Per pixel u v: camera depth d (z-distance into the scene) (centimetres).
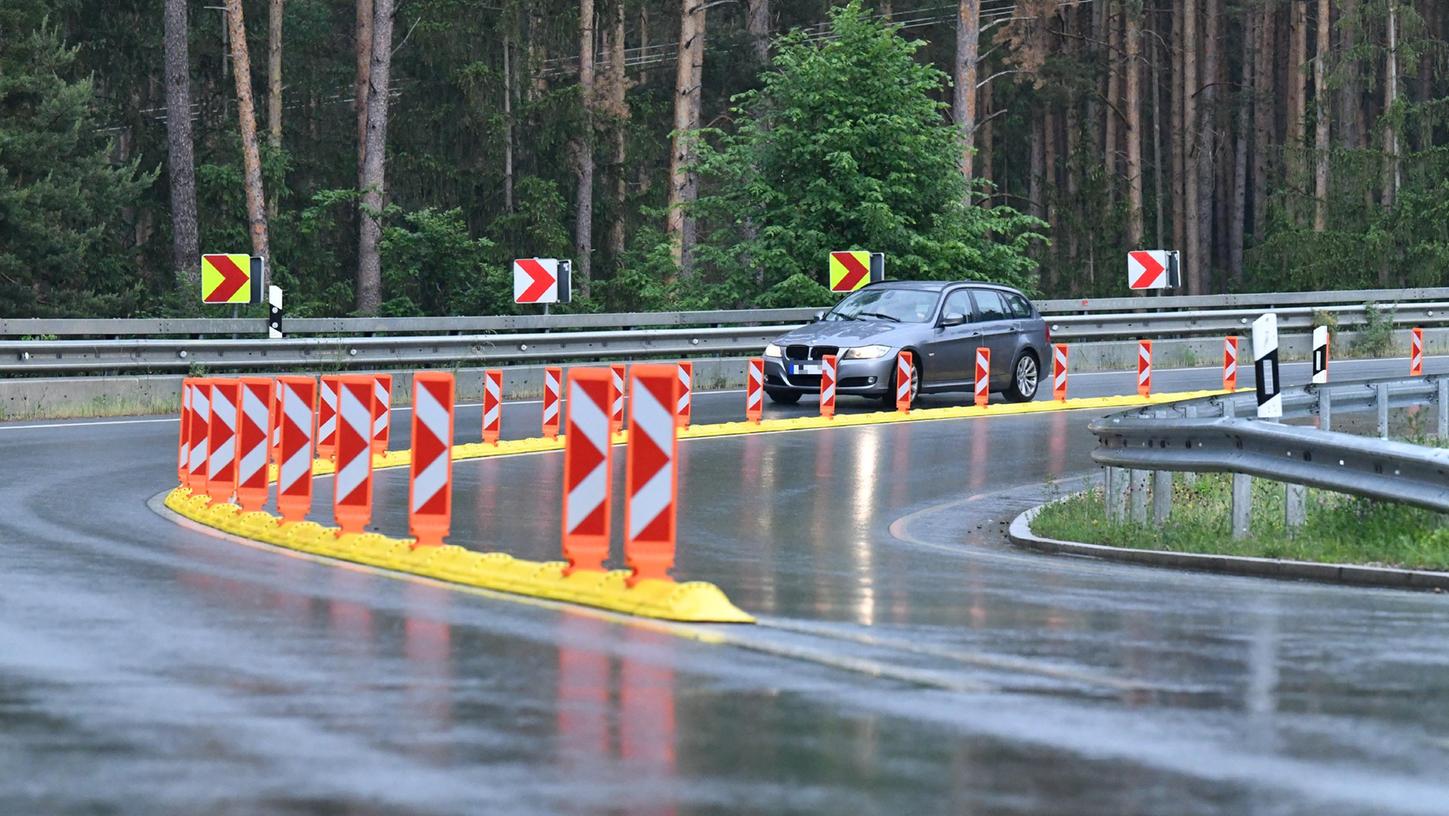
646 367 2361
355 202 12381
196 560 2767
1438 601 2498
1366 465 3002
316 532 3030
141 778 1400
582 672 1848
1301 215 13638
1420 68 15812
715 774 1418
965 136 9825
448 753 1486
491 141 11750
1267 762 1478
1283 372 7619
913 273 7981
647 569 2364
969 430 5438
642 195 12825
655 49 15700
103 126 12544
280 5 12338
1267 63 15575
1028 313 6494
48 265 9781
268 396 3353
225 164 11762
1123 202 15862
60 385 5812
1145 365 6531
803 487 4181
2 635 2045
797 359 5969
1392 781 1418
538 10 11925
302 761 1456
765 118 8319
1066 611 2355
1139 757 1490
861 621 2236
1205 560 2958
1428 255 12344
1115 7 15075
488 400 4959
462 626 2152
